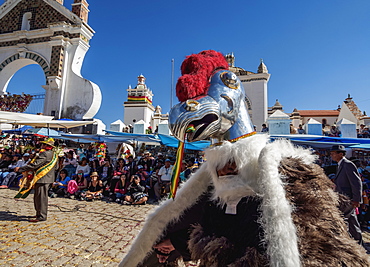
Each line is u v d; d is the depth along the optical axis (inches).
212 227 46.9
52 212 227.3
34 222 192.9
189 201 55.2
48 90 608.7
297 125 868.6
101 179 319.3
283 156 42.6
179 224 55.9
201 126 42.3
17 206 240.1
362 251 38.8
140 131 522.3
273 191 35.9
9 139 540.4
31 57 637.3
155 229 55.2
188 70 49.0
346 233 41.7
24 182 196.7
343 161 154.4
